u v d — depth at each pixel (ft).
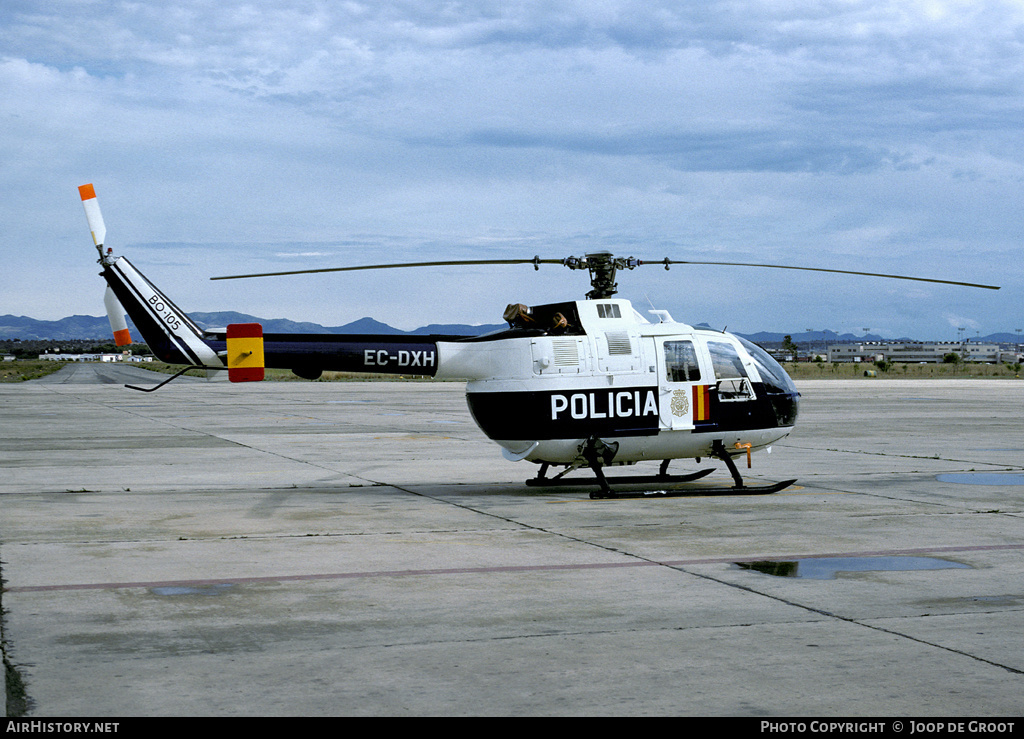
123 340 41.78
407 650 18.78
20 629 20.20
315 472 52.42
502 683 16.83
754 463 56.80
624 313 43.16
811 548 29.58
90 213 41.57
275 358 41.75
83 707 15.60
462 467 55.16
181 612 21.71
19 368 442.50
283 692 16.35
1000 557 28.17
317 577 25.45
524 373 41.78
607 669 17.58
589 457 42.09
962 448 66.95
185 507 38.75
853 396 157.58
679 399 42.57
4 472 51.70
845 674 17.30
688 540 31.01
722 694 16.26
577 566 26.84
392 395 165.48
